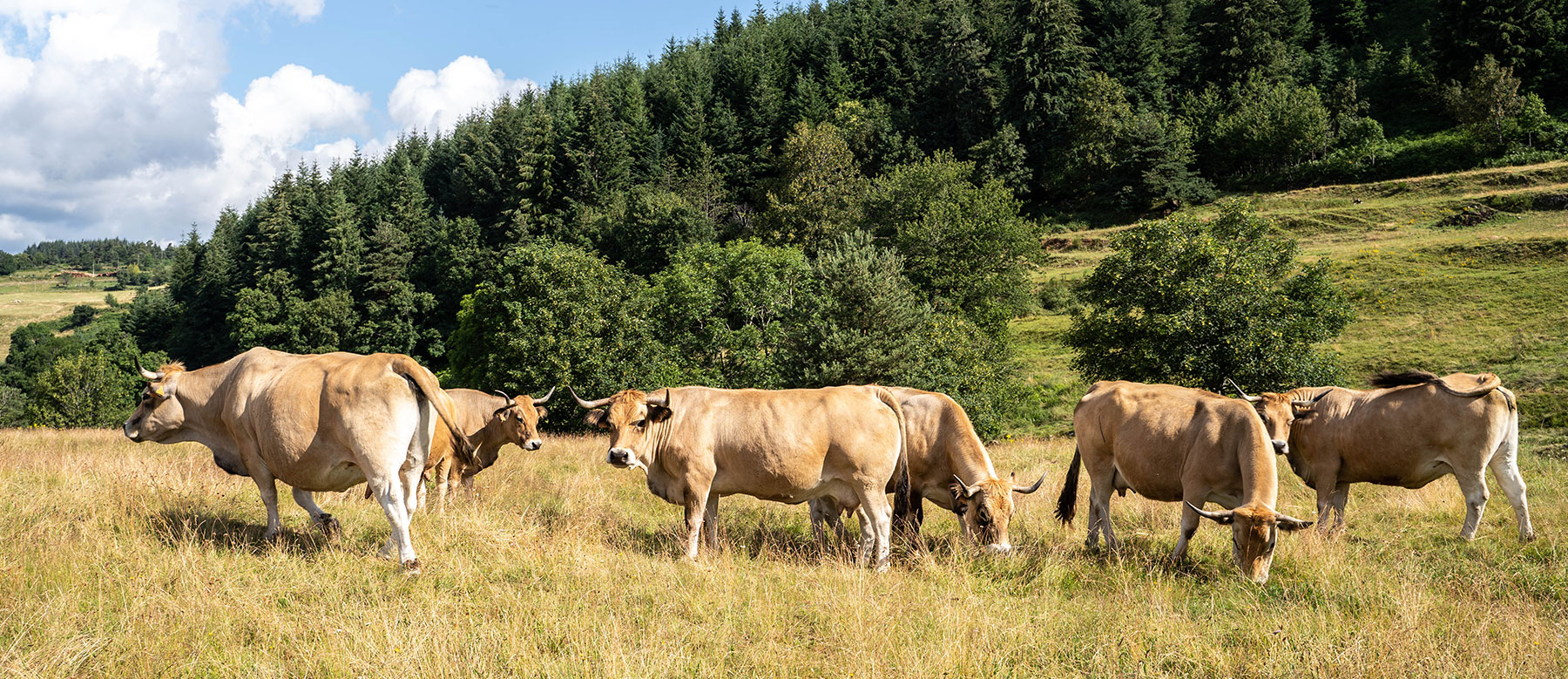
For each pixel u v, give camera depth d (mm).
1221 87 101938
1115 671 5574
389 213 92188
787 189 79125
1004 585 7648
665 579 7117
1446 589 7406
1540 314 38375
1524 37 88625
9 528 7316
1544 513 10477
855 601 6508
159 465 10828
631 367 39812
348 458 7309
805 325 33188
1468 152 74375
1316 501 11602
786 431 8469
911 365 32156
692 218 74188
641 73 140500
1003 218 59375
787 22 148000
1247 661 5699
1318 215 67250
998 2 117062
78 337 108312
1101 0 110812
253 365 7820
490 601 6312
